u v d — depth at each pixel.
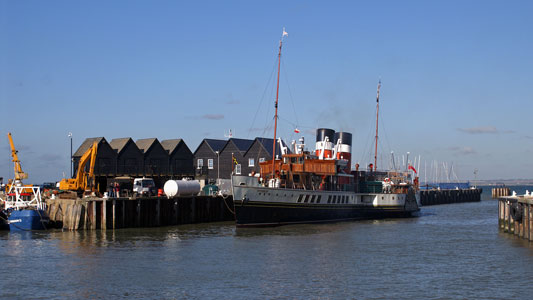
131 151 83.50
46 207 57.66
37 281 31.27
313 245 44.06
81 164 65.12
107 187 79.38
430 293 28.97
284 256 38.97
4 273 33.19
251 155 94.69
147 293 28.81
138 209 57.44
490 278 32.28
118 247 42.88
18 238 47.97
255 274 33.00
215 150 97.75
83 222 54.44
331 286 30.28
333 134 68.38
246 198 53.25
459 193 147.38
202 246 43.34
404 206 74.31
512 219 52.34
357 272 33.72
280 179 58.56
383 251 41.41
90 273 33.19
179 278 31.95
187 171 92.06
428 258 38.53
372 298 28.03
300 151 62.22
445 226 60.78
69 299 27.75
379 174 78.38
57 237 48.78
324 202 61.06
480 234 52.47
